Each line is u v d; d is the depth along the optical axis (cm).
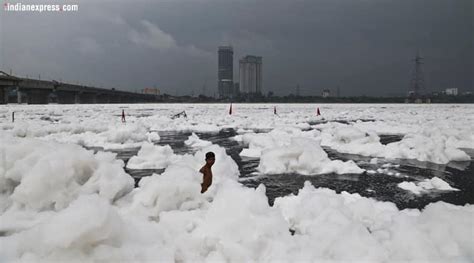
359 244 367
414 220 452
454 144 1527
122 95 11306
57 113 3953
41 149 654
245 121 2875
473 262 362
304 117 3666
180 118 3209
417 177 914
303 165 975
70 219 334
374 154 1298
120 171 640
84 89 9138
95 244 344
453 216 421
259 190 480
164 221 484
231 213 435
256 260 375
